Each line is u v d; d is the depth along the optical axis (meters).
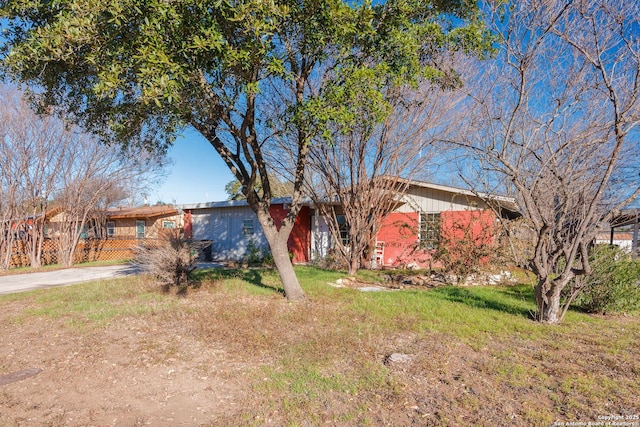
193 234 17.84
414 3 5.67
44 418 2.96
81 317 6.11
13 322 5.92
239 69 5.14
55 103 6.58
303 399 3.20
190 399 3.26
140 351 4.45
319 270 11.53
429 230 10.64
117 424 2.87
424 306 6.47
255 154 7.04
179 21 4.16
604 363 3.96
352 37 5.26
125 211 22.33
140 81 4.13
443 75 6.11
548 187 5.79
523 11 5.09
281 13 4.38
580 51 5.01
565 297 6.52
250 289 8.07
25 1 4.64
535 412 2.94
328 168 10.58
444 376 3.62
